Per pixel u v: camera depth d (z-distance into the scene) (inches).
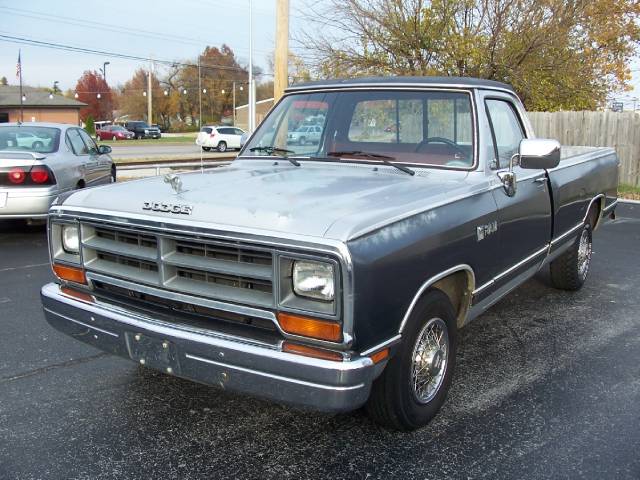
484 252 146.3
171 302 122.0
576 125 608.4
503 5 570.3
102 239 130.0
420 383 133.6
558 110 644.1
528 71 599.2
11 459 123.8
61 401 148.9
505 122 175.9
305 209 113.3
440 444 131.0
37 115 2377.0
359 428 137.6
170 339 115.9
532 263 181.9
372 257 106.5
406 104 164.6
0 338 188.7
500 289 163.2
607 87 675.4
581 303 231.1
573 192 210.2
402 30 591.8
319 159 167.3
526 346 187.6
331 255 102.2
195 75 3860.7
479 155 153.6
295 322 105.7
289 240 104.7
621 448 129.6
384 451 128.3
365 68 622.2
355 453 127.6
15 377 161.8
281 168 161.5
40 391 154.1
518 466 122.8
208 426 138.3
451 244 130.6
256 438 133.4
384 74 608.7
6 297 229.6
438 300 131.3
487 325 206.5
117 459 124.7
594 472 120.8
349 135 169.8
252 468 122.3
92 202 131.2
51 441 130.9
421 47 594.2
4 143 343.3
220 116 3951.8
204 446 130.1
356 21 609.0
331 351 105.2
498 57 581.9
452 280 144.7
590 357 179.3
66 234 136.6
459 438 133.4
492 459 125.3
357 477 119.5
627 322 210.1
